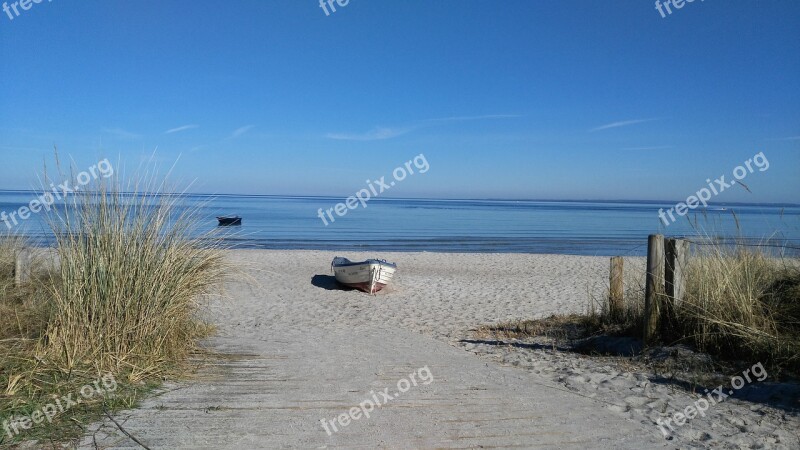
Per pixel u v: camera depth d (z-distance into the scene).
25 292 6.48
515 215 74.06
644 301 7.83
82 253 5.57
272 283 15.77
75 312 5.39
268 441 4.05
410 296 14.56
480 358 7.45
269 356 6.82
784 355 5.91
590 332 8.86
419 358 7.21
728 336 6.41
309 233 36.78
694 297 6.87
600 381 6.10
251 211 63.25
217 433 4.16
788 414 4.95
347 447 4.00
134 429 4.17
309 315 11.76
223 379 5.66
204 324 8.25
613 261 8.88
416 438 4.23
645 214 82.44
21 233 8.16
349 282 15.34
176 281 6.14
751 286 6.70
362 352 7.50
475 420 4.69
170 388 5.23
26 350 5.22
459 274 18.52
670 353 6.73
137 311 5.66
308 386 5.53
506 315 12.03
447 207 106.81
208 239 7.12
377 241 32.78
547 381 6.13
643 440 4.34
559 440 4.28
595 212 90.44
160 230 6.11
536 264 21.16
